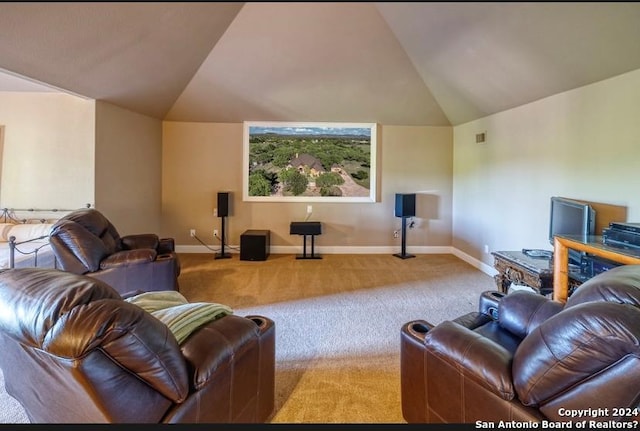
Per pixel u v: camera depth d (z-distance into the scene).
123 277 3.06
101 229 3.32
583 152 3.08
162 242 3.93
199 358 1.31
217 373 1.36
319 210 5.87
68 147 4.12
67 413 1.15
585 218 2.60
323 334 2.86
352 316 3.23
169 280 3.21
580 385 1.05
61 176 4.14
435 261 5.39
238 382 1.53
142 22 2.95
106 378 1.00
